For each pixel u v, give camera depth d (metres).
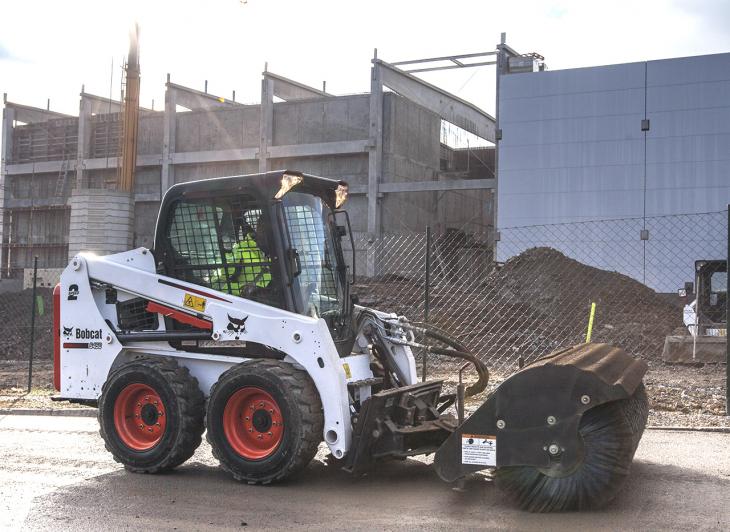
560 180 28.62
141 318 7.63
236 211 7.25
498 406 5.79
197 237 7.41
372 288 24.52
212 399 6.80
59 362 7.82
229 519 5.72
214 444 6.79
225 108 39.09
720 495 6.15
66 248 44.56
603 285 23.45
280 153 37.31
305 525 5.55
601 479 5.55
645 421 6.77
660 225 27.41
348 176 36.41
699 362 16.45
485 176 43.09
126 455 7.19
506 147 29.30
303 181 7.41
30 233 45.66
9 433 9.43
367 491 6.48
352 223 36.16
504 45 29.83
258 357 7.05
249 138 38.53
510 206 29.16
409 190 34.97
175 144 40.25
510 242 29.05
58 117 49.31
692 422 9.29
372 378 7.43
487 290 23.67
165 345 7.48
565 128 28.64
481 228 43.19
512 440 5.74
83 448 8.43
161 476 7.11
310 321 6.67
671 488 6.36
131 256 7.69
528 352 18.44
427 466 7.41
